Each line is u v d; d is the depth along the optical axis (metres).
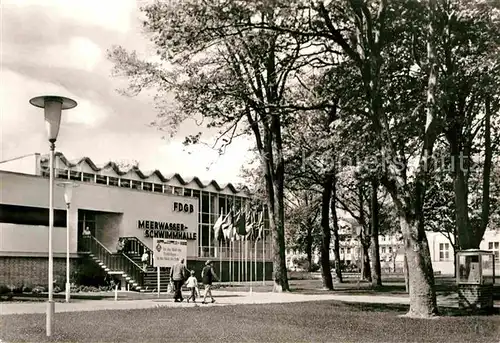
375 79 20.77
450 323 18.14
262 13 19.11
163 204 48.47
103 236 44.38
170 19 19.16
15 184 36.62
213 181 58.00
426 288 20.41
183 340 13.77
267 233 63.72
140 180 50.81
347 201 56.12
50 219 14.42
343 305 24.95
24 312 20.39
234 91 23.38
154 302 26.92
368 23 20.48
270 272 63.81
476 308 22.61
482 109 29.28
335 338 14.61
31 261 37.19
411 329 16.73
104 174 47.44
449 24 22.20
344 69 23.98
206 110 23.59
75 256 39.84
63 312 20.14
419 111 23.62
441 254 88.31
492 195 43.00
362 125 24.11
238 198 60.62
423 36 22.42
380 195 52.16
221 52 25.38
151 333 14.87
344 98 24.48
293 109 24.62
